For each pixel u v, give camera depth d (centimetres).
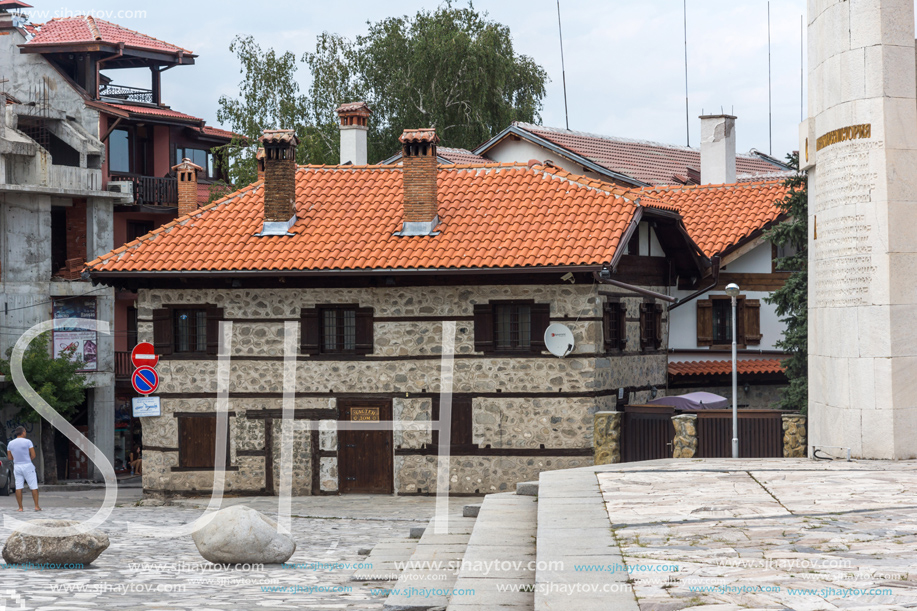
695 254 2825
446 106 4656
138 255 2456
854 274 1528
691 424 2194
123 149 4184
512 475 2302
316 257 2342
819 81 1638
